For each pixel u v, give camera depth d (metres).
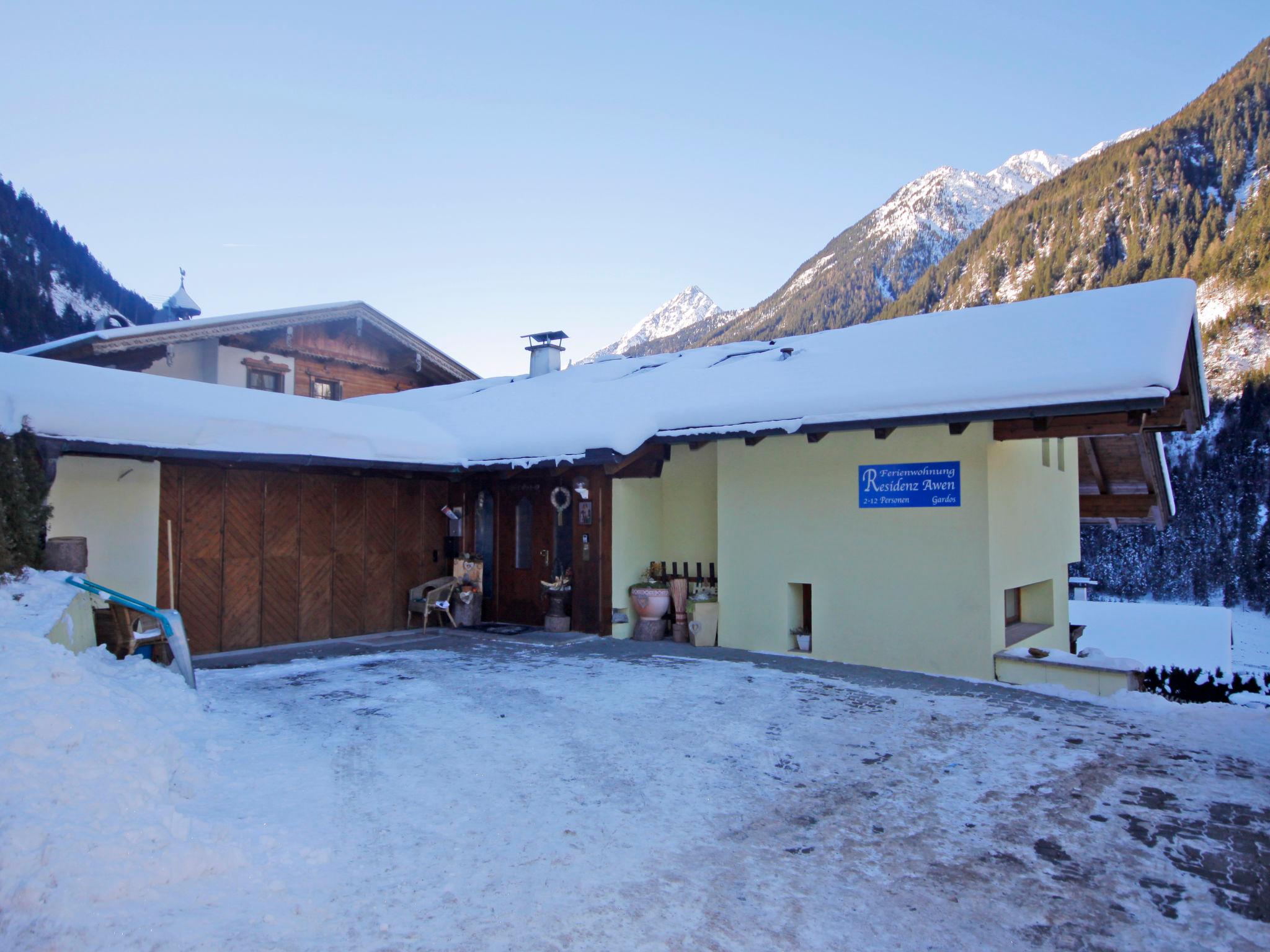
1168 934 3.38
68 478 8.27
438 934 3.28
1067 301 9.92
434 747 5.86
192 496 9.41
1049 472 10.96
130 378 9.05
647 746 5.97
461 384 17.42
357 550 11.24
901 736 6.28
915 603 8.91
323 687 7.77
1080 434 8.11
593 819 4.59
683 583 11.00
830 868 4.00
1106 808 4.81
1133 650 14.73
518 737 6.16
